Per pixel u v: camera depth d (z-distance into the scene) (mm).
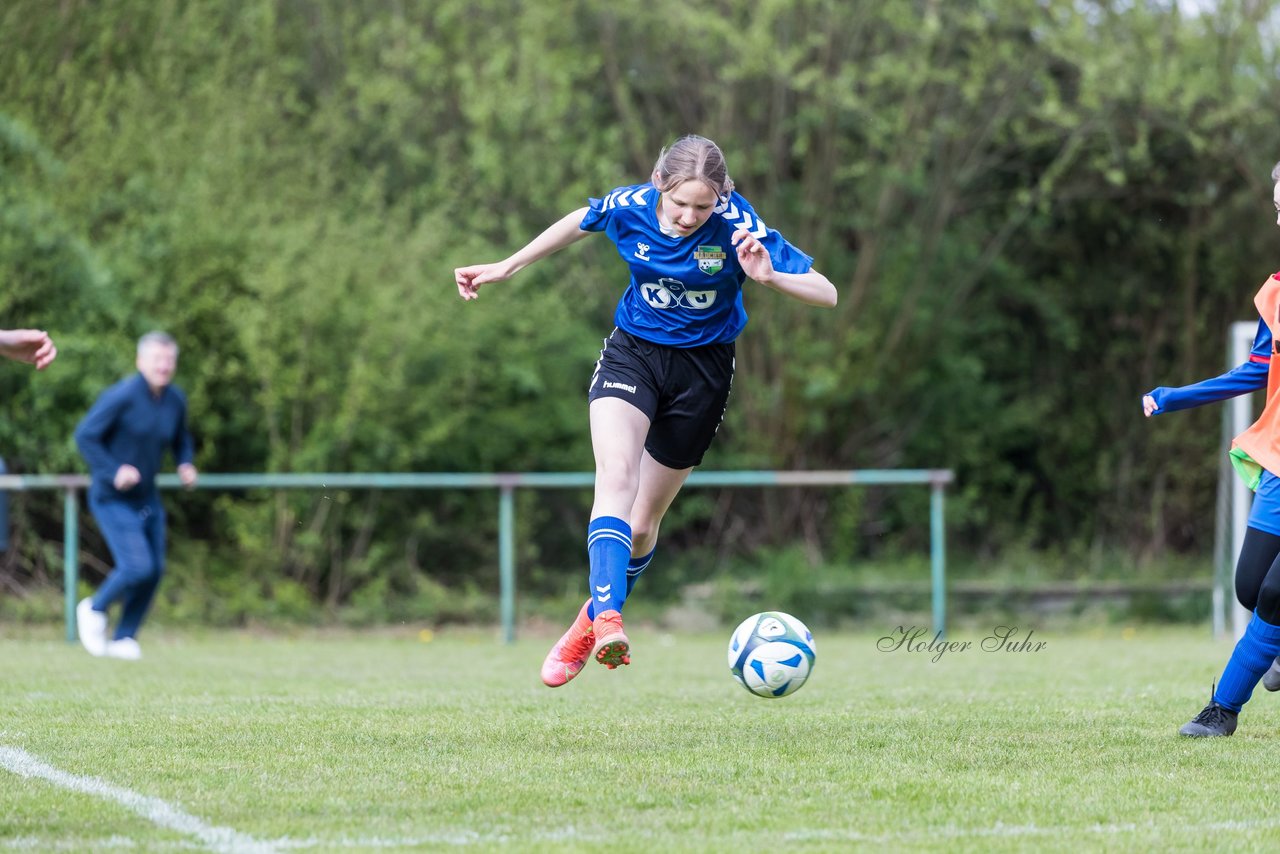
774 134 53031
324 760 14578
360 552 46594
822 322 54250
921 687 23688
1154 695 21812
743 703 20625
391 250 47250
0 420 42531
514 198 52219
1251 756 14852
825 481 40938
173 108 47250
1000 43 51250
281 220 47625
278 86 50719
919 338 56219
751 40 48344
